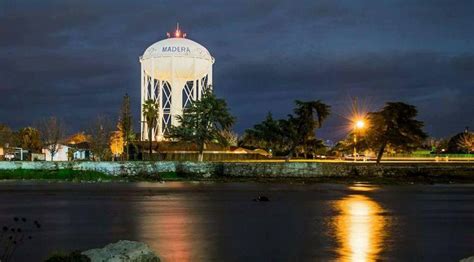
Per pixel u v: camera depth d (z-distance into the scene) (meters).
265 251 33.47
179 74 150.38
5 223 46.81
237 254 32.50
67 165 107.25
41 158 161.88
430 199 70.56
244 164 109.44
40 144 177.75
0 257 30.38
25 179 103.81
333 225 45.09
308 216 51.09
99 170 107.31
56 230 42.28
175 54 148.75
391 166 110.75
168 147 137.25
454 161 132.50
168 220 48.03
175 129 133.88
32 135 180.25
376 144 121.94
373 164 112.50
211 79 153.75
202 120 132.12
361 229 43.00
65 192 79.31
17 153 163.00
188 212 54.19
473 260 20.88
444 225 45.81
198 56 149.88
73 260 20.08
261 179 105.12
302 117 135.25
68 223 46.34
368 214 53.28
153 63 150.62
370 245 35.88
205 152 136.12
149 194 75.69
